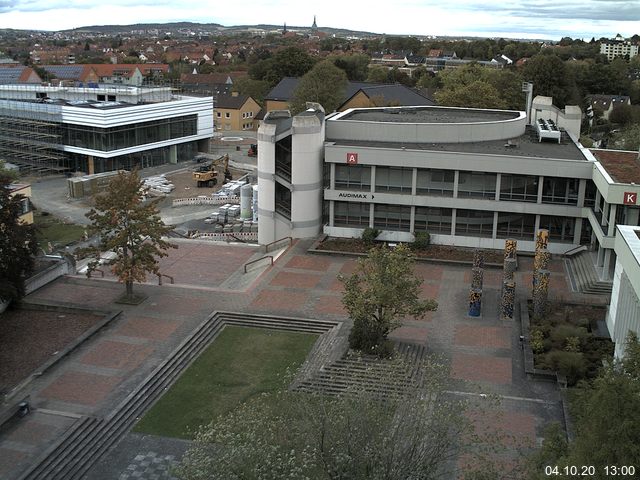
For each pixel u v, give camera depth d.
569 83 145.88
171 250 68.88
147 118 114.75
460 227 67.62
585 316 50.97
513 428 37.66
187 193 100.38
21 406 38.41
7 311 52.25
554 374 42.41
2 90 129.12
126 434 37.69
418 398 29.91
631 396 22.80
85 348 46.28
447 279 59.69
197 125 126.25
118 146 110.88
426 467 27.25
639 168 60.88
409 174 67.38
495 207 65.62
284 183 69.19
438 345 47.19
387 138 72.56
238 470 25.52
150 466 35.22
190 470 26.17
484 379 42.75
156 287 57.19
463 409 30.55
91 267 53.50
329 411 28.80
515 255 57.91
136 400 40.25
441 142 72.50
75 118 109.94
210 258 66.56
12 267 48.12
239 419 28.81
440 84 173.12
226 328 50.22
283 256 64.94
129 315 51.41
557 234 65.69
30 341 47.41
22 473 33.81
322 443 26.45
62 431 37.25
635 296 38.69
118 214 52.41
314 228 70.25
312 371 43.53
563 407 39.34
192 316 51.34
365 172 68.31
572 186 64.25
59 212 91.50
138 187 54.19
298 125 66.88
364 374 38.72
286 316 51.22
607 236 54.72
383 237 68.75
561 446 26.61
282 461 25.86
